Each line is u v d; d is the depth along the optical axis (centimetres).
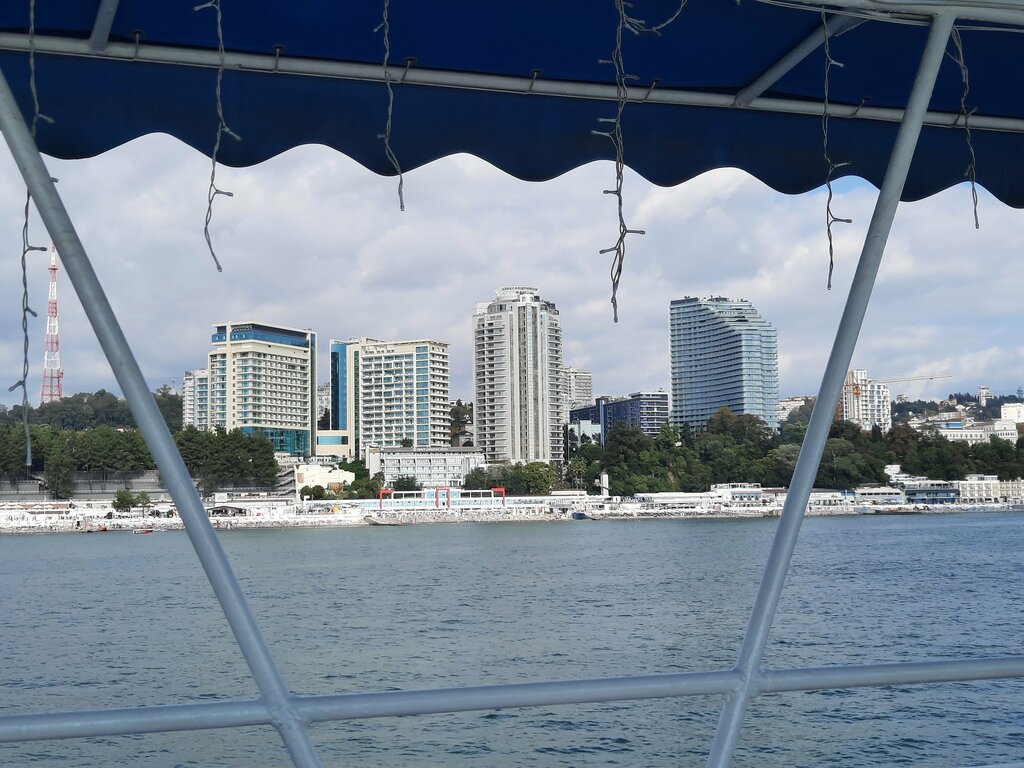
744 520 16075
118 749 2180
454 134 477
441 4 392
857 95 495
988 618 4262
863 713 2409
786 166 519
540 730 2253
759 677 304
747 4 384
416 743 2170
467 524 16750
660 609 4641
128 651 3738
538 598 5212
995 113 520
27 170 270
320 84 457
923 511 17725
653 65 452
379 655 3534
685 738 2178
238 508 16162
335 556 9081
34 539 13638
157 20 400
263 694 273
